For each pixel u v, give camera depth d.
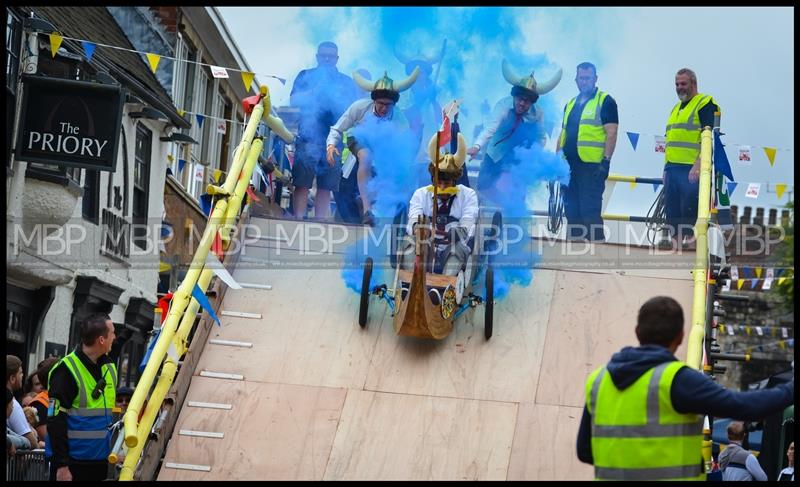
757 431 18.91
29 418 10.54
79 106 13.76
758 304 36.91
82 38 17.27
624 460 5.48
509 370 9.24
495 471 8.45
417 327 8.95
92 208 18.23
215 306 9.77
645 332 5.63
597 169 13.26
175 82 23.53
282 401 8.96
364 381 9.16
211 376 9.13
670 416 5.44
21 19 14.30
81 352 8.59
